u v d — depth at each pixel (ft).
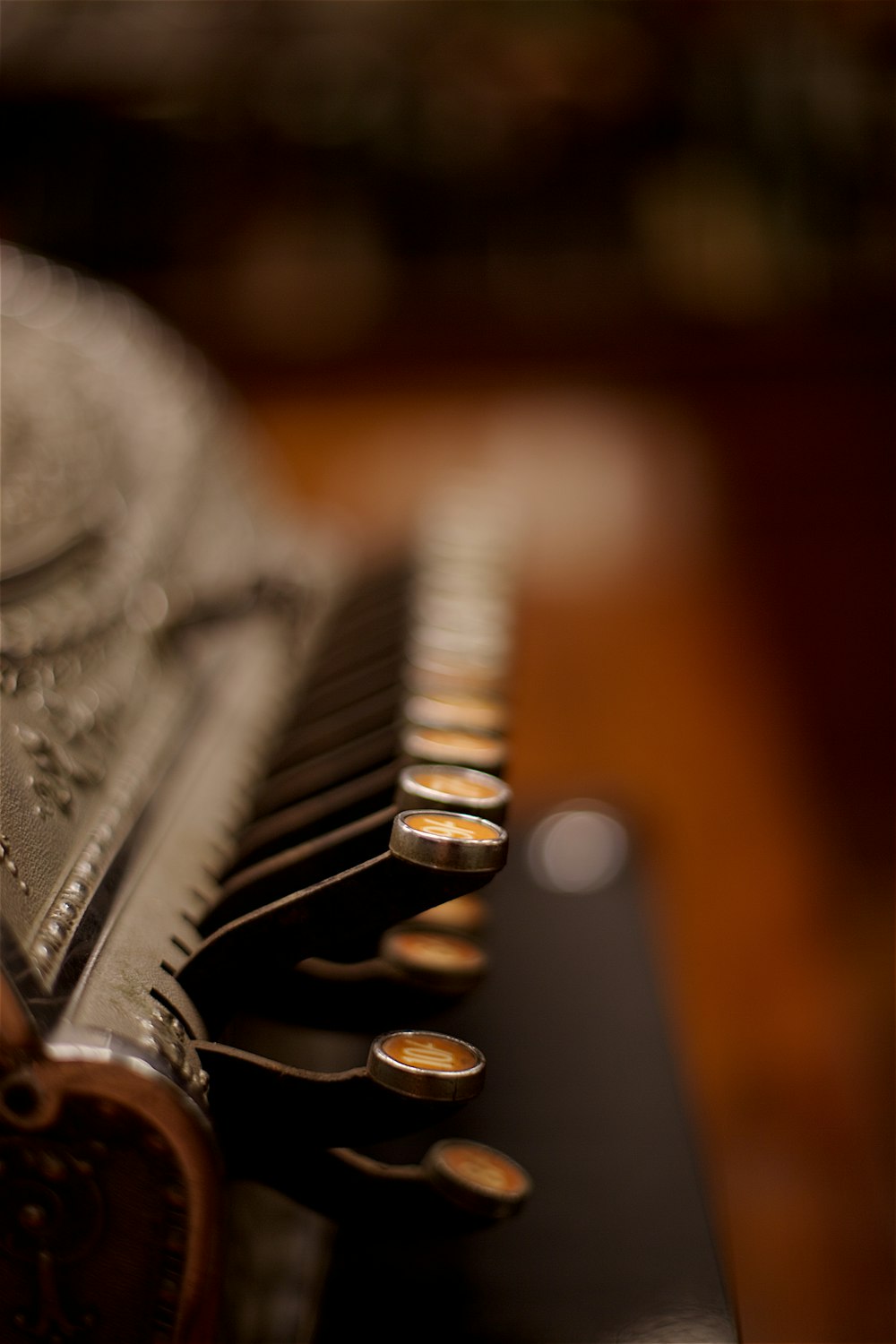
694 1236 1.76
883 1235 2.27
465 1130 1.87
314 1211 1.57
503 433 5.10
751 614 4.09
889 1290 2.21
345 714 1.93
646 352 5.63
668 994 2.08
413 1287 1.71
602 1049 1.98
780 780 3.43
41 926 1.49
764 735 3.57
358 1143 1.51
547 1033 2.00
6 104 4.72
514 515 2.86
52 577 1.80
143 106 4.87
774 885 3.08
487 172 5.44
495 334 5.77
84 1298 1.42
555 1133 1.87
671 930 2.33
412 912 1.51
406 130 5.29
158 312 5.37
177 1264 1.42
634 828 2.49
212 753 1.89
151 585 1.96
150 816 1.72
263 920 1.53
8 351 2.02
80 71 4.73
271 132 5.17
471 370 5.57
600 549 4.39
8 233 4.95
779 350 5.52
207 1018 1.55
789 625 4.05
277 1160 1.54
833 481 4.73
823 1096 2.55
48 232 5.02
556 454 4.92
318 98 5.15
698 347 5.57
